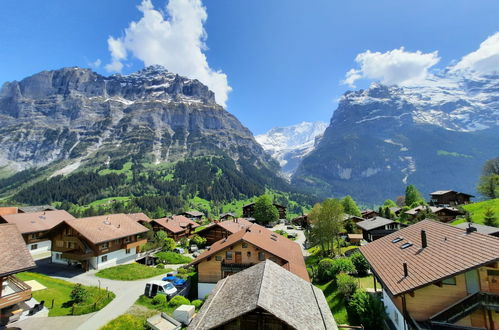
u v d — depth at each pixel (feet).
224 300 66.80
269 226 417.90
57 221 209.87
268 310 53.62
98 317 100.37
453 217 273.33
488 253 66.54
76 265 162.40
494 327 68.90
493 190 328.70
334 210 185.78
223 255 131.85
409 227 113.50
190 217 467.52
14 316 94.07
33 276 136.56
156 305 111.86
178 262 193.36
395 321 85.81
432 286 73.97
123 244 176.35
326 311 68.49
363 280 126.72
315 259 186.09
